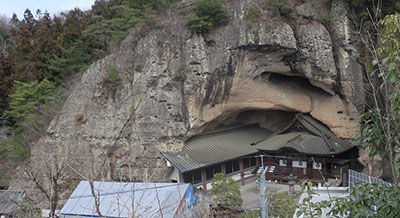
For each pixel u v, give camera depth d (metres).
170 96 22.95
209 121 24.19
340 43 21.92
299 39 22.05
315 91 25.05
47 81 27.97
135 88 23.61
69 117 25.94
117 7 27.50
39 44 31.48
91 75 26.08
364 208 5.40
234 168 25.23
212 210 15.38
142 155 22.95
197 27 22.41
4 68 30.67
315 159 23.09
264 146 24.78
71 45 30.56
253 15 21.88
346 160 22.23
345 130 23.12
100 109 24.81
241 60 22.33
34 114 27.45
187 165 21.84
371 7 21.09
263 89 24.03
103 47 29.72
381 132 5.70
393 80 5.20
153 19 23.77
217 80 22.84
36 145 26.33
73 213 13.91
